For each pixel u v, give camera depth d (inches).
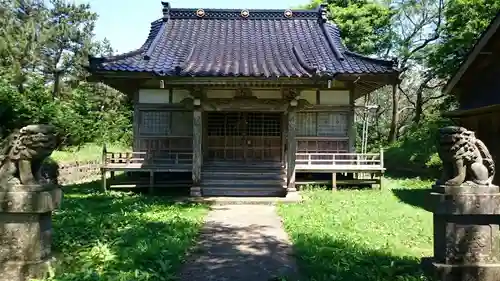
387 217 405.4
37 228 218.8
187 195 580.7
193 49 672.4
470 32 682.8
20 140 215.3
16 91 823.7
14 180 217.8
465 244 218.2
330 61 644.7
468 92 511.5
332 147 668.1
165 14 783.7
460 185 218.4
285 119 637.3
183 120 661.3
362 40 1143.0
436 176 731.4
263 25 794.2
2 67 1018.1
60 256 237.6
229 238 331.9
